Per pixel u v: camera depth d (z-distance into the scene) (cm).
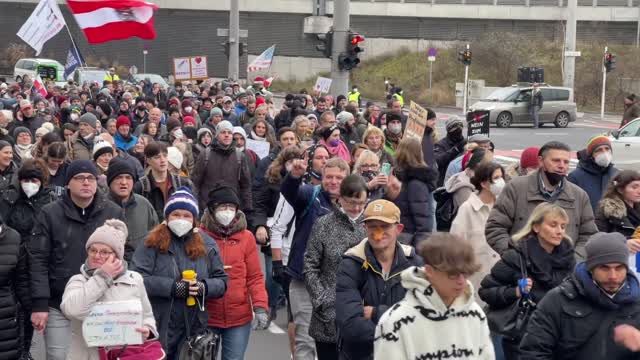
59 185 1262
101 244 723
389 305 668
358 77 8019
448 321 540
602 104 5728
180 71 3841
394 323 541
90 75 5641
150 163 1136
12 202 1058
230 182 1396
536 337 620
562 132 4644
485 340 551
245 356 1093
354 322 655
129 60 8638
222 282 809
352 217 799
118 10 2088
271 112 2839
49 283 855
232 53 4700
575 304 609
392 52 8369
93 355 729
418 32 8456
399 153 1064
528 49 7375
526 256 757
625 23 8131
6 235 849
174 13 8650
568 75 5534
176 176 1152
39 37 2847
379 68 8125
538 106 4878
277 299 1251
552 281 752
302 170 909
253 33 8656
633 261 831
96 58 8550
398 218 663
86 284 711
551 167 888
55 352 859
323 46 2588
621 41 8169
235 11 4691
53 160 1253
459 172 1233
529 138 4275
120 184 933
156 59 8700
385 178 1020
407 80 7619
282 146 1395
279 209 1016
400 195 1060
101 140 1321
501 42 7400
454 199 1102
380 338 547
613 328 604
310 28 6975
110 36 2108
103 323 710
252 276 876
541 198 894
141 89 4544
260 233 1177
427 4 8381
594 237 603
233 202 862
